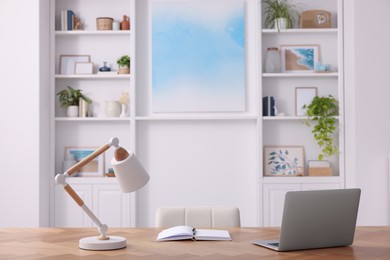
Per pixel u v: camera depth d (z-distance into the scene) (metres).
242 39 5.50
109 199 5.36
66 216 5.36
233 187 5.51
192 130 5.55
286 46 5.54
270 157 5.48
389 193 5.04
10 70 5.11
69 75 5.43
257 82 5.37
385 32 5.12
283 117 5.33
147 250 2.33
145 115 5.54
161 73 5.50
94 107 5.60
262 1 5.45
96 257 2.18
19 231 2.87
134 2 5.41
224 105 5.48
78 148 5.56
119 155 2.35
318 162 5.40
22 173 5.07
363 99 5.12
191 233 2.61
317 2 5.57
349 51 5.27
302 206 2.29
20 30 5.11
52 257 2.18
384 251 2.30
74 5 5.62
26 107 5.09
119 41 5.60
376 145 5.11
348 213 2.38
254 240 2.57
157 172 5.54
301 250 2.33
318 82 5.54
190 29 5.52
